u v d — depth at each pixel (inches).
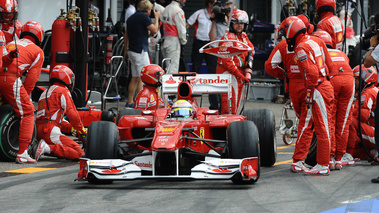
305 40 800.3
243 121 733.9
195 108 796.6
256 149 712.4
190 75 869.8
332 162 853.8
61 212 588.7
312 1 1716.3
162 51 1512.1
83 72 1184.2
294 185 731.4
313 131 873.5
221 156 736.3
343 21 1690.5
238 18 1095.6
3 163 915.4
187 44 2256.4
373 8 2375.7
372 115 956.6
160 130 709.9
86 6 1189.1
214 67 1496.1
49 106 936.9
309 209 600.1
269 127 861.8
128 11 1657.2
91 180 741.9
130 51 1382.9
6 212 591.2
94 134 724.0
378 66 815.7
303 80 837.8
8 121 913.5
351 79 871.1
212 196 662.5
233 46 1016.2
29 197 663.8
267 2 2321.6
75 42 1173.1
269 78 1893.5
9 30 971.3
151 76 995.3
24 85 929.5
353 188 714.8
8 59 887.7
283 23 819.4
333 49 885.8
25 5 1640.0
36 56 932.0
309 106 810.8
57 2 1716.3
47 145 929.5
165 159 723.4
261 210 595.2
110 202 634.2
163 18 1496.1
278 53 864.3
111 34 1624.0
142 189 706.8
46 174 820.6
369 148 946.1
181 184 739.4
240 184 733.9
